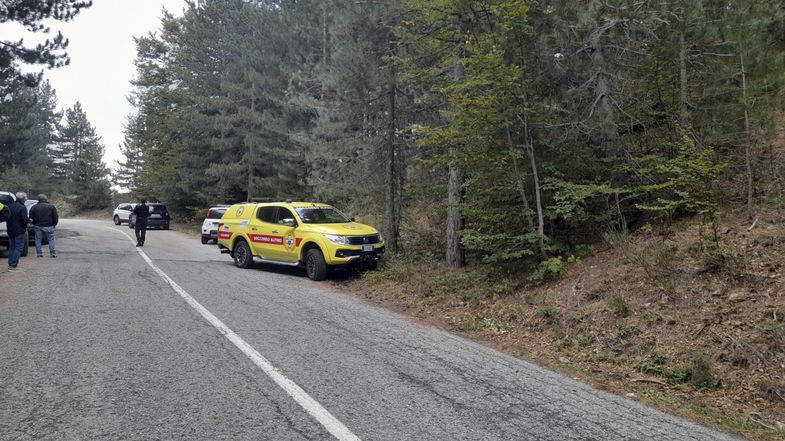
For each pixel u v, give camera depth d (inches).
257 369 192.1
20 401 154.9
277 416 149.0
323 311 314.5
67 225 1429.6
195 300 326.0
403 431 141.9
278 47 1069.1
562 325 269.9
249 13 1217.4
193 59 1354.6
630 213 385.7
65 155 3444.9
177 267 497.0
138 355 204.7
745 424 165.0
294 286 416.2
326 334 253.4
